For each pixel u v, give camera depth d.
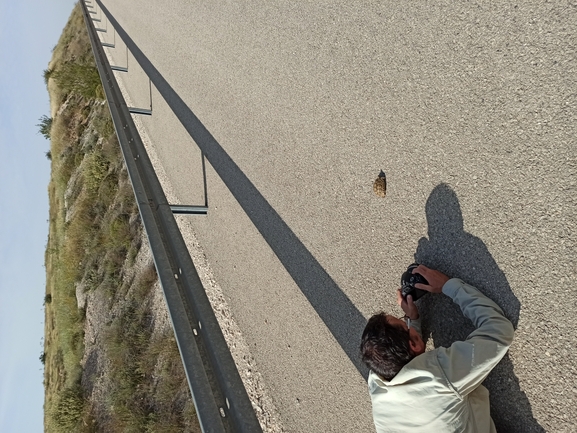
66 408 10.61
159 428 6.04
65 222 16.78
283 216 4.52
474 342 2.42
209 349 2.50
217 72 6.22
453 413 2.29
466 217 2.90
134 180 4.57
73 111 20.34
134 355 7.34
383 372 2.43
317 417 3.93
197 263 6.14
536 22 2.63
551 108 2.54
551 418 2.44
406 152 3.33
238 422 2.08
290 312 4.35
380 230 3.50
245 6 5.71
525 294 2.57
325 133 4.11
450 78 3.07
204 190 6.23
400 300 3.08
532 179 2.59
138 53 10.10
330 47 4.14
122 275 9.54
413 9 3.37
